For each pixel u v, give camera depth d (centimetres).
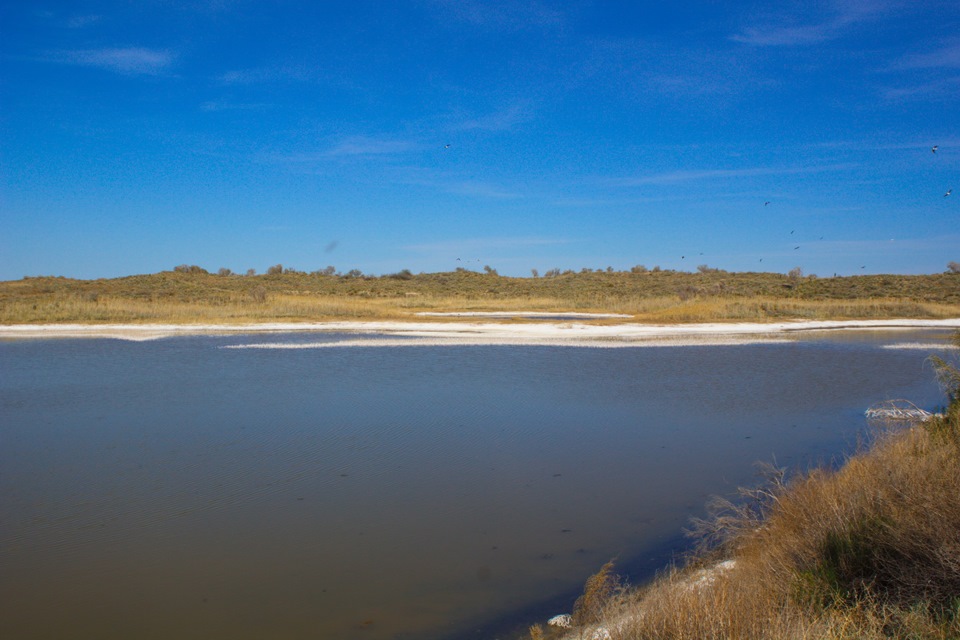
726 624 409
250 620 573
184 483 931
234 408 1409
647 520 799
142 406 1426
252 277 7744
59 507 836
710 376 1852
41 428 1233
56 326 3266
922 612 427
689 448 1112
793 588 478
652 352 2400
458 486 922
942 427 774
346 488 913
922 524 501
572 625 533
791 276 8069
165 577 654
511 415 1349
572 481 945
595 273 8944
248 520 797
